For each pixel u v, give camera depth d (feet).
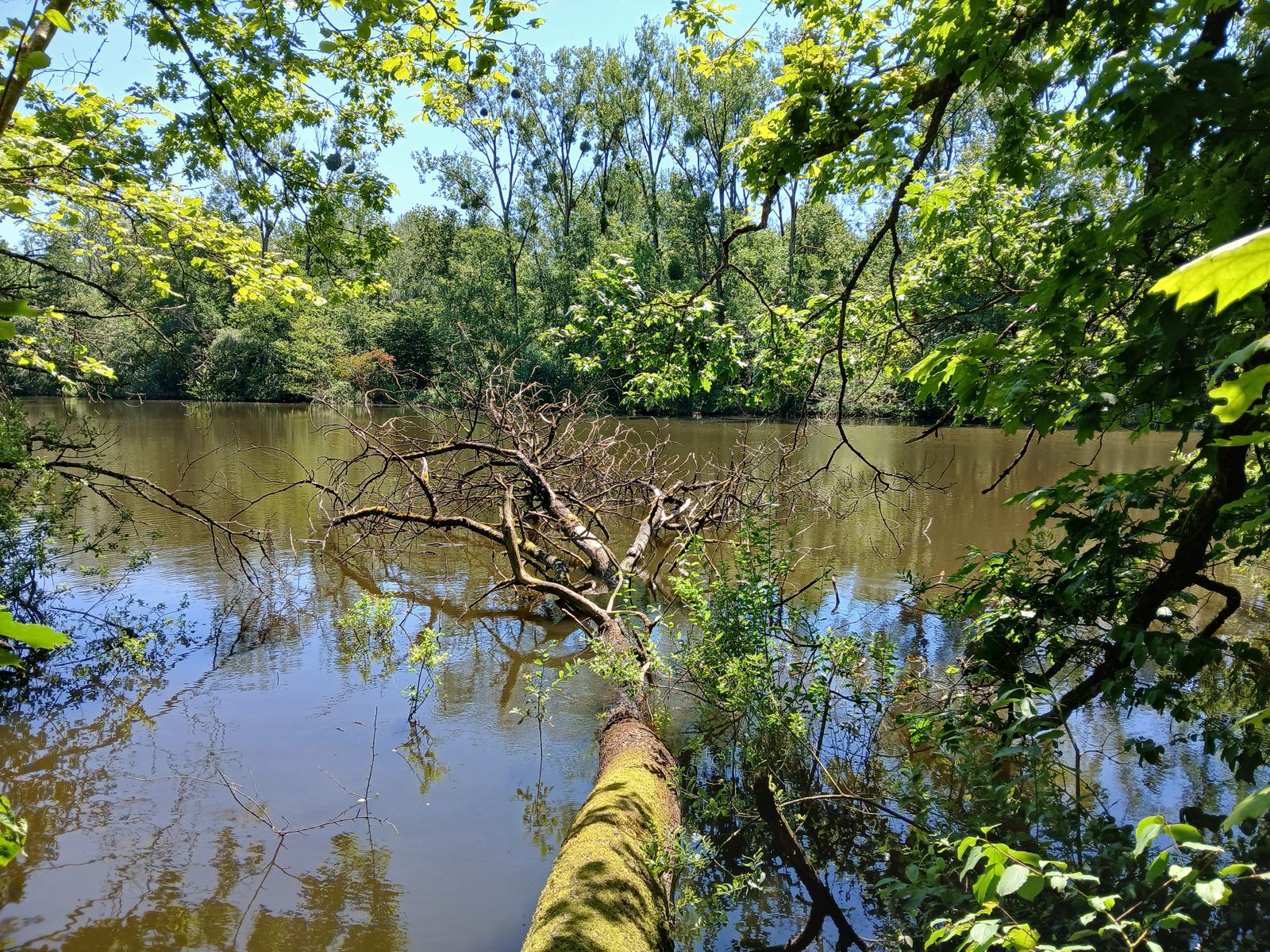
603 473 37.52
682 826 14.67
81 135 20.44
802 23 13.98
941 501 47.93
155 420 91.35
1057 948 6.53
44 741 18.69
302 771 17.42
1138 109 8.82
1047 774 12.80
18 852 5.07
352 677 22.74
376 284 26.94
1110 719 18.71
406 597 30.58
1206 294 2.06
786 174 12.98
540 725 19.83
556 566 32.40
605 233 132.98
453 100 19.74
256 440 73.61
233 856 14.39
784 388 24.88
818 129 12.33
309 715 20.21
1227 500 11.45
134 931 12.40
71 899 13.12
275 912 12.85
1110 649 13.55
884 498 48.83
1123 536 12.90
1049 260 18.39
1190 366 9.41
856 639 19.70
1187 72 8.34
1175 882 11.47
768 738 17.16
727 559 33.09
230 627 26.50
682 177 139.64
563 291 131.23
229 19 20.79
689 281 118.32
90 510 41.93
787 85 12.73
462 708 20.83
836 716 19.53
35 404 105.29
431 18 15.66
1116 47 10.23
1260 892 11.50
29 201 19.69
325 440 75.10
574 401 39.24
